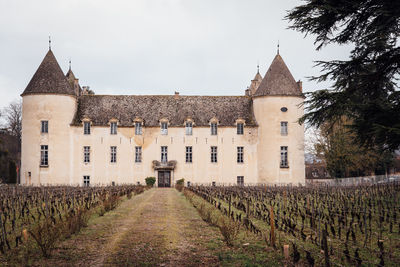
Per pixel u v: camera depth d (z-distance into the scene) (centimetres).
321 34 1238
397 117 1071
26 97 4844
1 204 2062
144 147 5034
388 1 1085
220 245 1264
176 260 1082
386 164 4622
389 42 1175
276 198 2712
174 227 1598
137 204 2591
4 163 5400
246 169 5047
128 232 1474
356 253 1009
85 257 1109
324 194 2609
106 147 4984
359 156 4362
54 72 4928
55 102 4825
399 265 1016
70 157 4900
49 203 2338
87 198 2475
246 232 1465
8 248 1173
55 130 4806
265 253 1160
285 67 5100
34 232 1243
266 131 4931
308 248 1205
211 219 1728
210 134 5075
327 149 4816
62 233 1341
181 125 5072
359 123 1132
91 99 5244
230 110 5225
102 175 4947
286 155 4903
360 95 1205
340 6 1138
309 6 1149
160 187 4975
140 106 5231
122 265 1029
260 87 5106
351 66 1198
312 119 1238
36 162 4766
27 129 4812
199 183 5019
